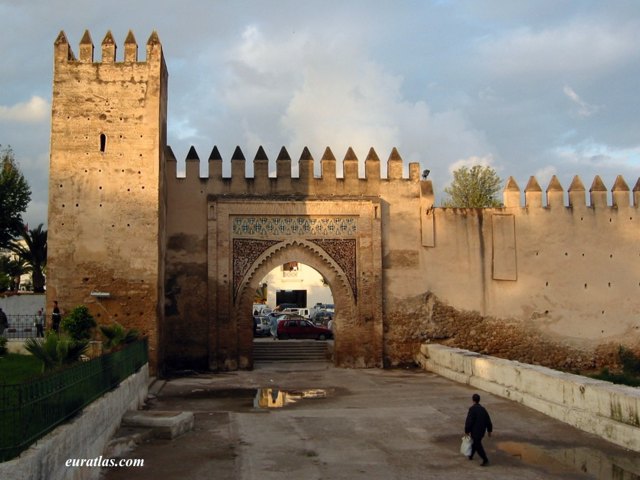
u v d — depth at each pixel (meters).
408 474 10.92
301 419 15.35
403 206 26.73
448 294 26.56
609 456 11.89
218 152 26.03
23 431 7.77
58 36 22.88
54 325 21.52
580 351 26.94
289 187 26.17
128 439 12.45
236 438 13.39
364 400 18.11
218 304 25.17
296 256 26.00
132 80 22.95
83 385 10.73
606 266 27.45
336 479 10.64
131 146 22.67
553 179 27.61
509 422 14.73
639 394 12.75
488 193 43.12
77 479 9.54
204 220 25.69
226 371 24.81
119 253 22.22
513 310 26.81
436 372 24.03
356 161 26.66
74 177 22.39
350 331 25.86
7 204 36.66
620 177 27.98
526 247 27.14
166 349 24.91
